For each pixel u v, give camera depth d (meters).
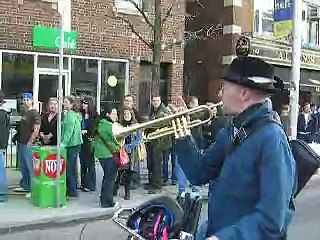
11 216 8.52
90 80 15.50
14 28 14.01
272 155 2.48
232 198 2.60
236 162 2.58
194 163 3.02
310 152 2.85
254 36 20.42
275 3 15.78
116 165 9.30
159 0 12.23
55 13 14.54
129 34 16.20
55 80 14.80
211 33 20.75
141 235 3.06
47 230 8.09
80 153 10.91
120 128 3.23
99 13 15.56
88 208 9.27
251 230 2.37
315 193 11.76
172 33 17.20
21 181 10.49
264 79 2.63
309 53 23.30
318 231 8.22
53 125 9.98
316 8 23.72
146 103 16.88
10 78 13.99
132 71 16.33
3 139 9.59
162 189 10.97
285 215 2.44
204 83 21.08
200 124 3.14
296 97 14.73
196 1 20.94
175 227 3.05
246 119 2.64
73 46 11.61
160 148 10.71
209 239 2.39
